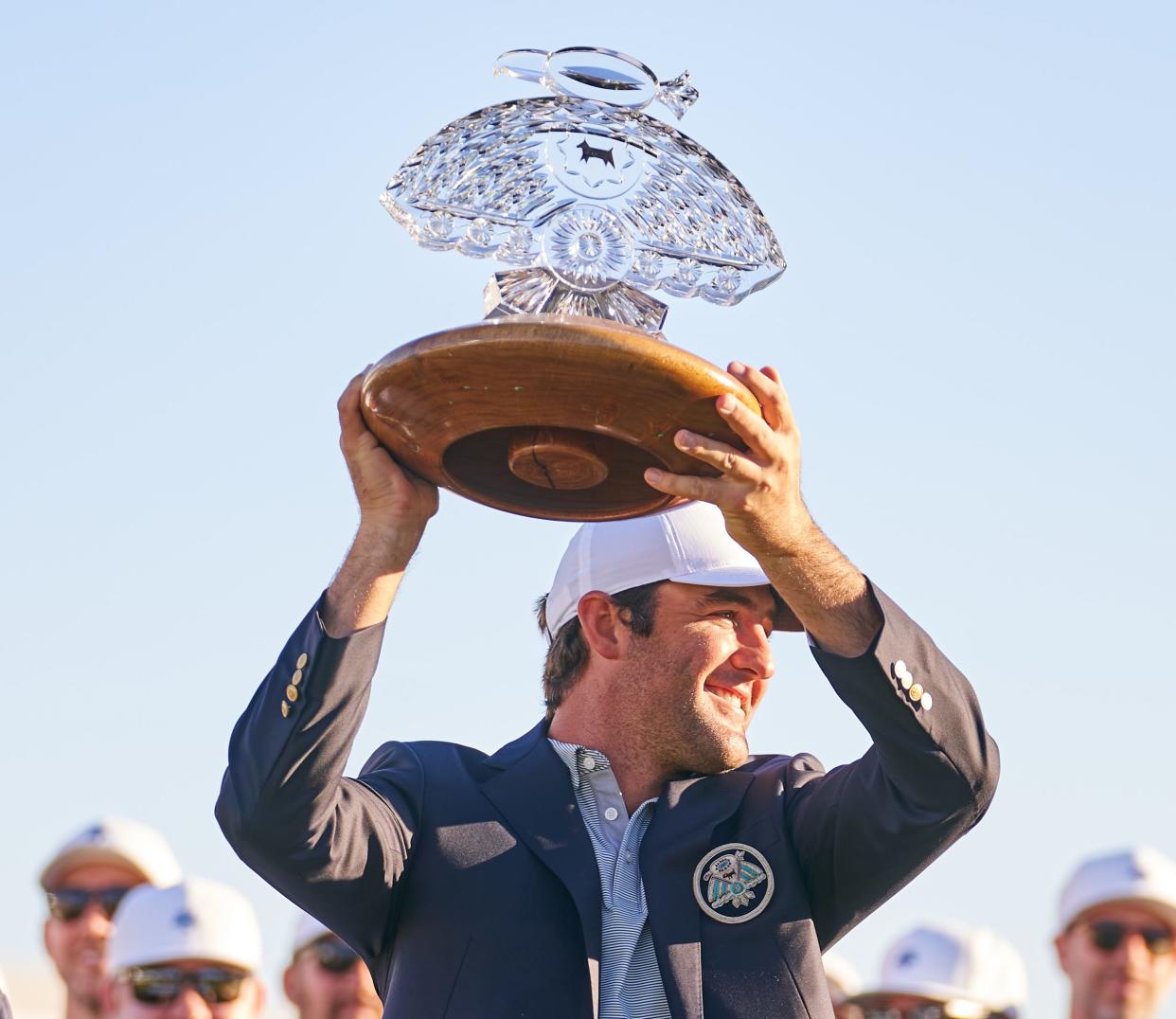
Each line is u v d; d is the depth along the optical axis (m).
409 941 6.48
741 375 5.63
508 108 6.19
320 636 6.18
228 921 9.84
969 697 6.40
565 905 6.45
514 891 6.46
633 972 6.37
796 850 6.70
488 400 5.64
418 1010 6.35
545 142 6.14
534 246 6.02
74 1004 10.42
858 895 6.60
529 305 6.00
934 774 6.31
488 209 6.04
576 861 6.50
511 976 6.32
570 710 7.00
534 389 5.56
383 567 6.23
